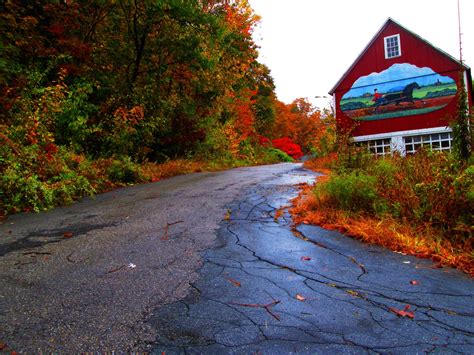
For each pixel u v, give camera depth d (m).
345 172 7.33
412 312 2.80
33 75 9.34
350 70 19.42
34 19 9.76
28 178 6.66
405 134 18.33
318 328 2.55
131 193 8.22
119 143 11.60
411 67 18.19
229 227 5.11
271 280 3.37
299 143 52.59
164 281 3.30
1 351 2.20
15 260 3.79
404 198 5.32
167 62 15.54
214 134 20.00
